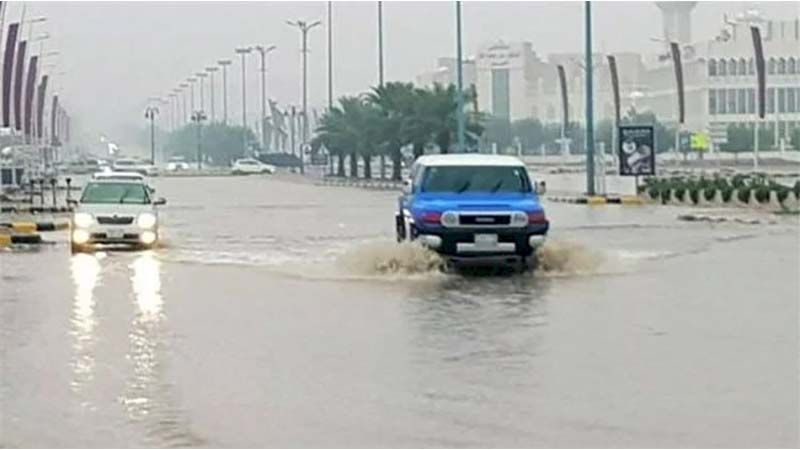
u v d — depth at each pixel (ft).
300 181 402.72
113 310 74.84
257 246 127.24
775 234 140.15
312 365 54.75
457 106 282.56
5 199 235.40
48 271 100.83
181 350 59.11
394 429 42.22
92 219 122.21
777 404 45.16
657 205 214.28
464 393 48.16
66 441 40.70
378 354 57.72
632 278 92.32
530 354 57.21
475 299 79.61
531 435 41.09
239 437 41.14
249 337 63.31
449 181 102.27
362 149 369.50
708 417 43.19
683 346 58.85
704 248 120.37
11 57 245.45
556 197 239.71
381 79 360.69
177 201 243.81
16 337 63.72
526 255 98.63
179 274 98.22
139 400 47.24
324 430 42.14
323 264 104.88
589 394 47.57
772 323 66.64
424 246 97.60
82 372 53.26
